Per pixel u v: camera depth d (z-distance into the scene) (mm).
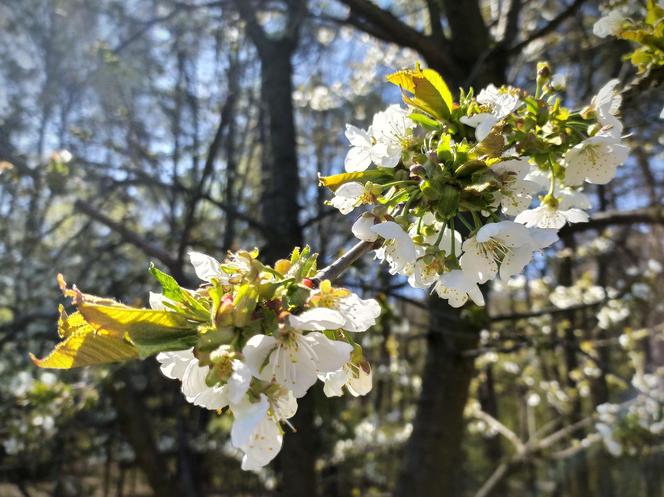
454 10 4832
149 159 7582
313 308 1155
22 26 8469
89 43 8484
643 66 2027
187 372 1157
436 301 4977
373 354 8422
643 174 6805
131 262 7988
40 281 7523
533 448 6906
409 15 6953
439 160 1404
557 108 1619
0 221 6938
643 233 7625
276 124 7047
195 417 9438
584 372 8156
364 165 1618
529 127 1599
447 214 1376
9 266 6891
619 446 6148
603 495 9164
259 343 1087
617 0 2357
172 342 1112
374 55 8180
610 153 1632
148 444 7297
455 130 1516
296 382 1120
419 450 4949
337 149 9594
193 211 5070
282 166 6824
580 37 5973
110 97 8625
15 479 7477
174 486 7242
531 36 4137
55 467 7957
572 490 9500
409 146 1487
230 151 8016
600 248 7449
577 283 6969
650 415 6109
